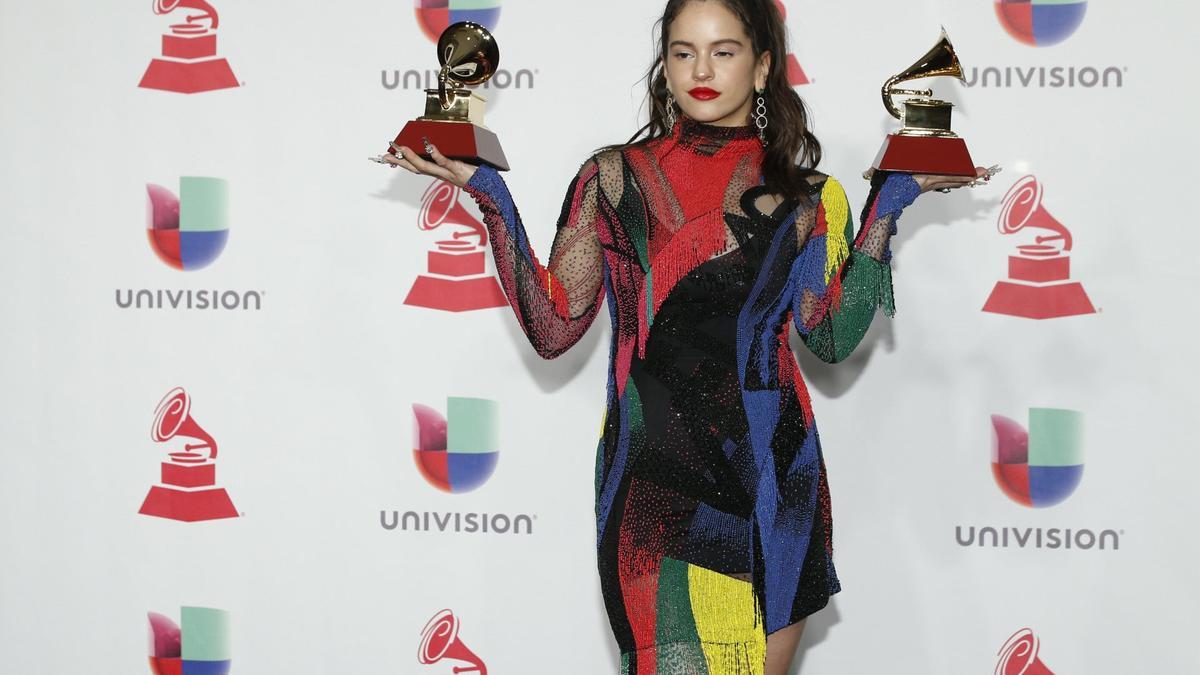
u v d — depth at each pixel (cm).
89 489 248
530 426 242
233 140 242
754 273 181
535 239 239
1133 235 230
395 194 241
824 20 232
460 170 178
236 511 246
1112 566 234
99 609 249
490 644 245
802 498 187
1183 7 227
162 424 246
